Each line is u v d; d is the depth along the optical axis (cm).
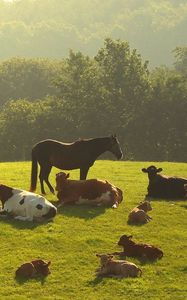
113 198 1978
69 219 1828
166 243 1670
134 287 1352
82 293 1325
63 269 1452
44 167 2164
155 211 1981
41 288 1345
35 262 1424
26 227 1742
